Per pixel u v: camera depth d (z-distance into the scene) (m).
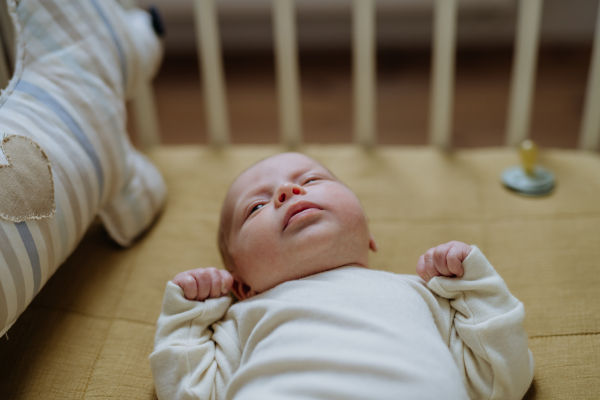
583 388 0.82
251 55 2.52
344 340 0.70
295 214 0.84
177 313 0.84
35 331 0.94
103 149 1.00
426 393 0.66
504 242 1.11
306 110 2.14
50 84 0.95
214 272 0.87
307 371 0.69
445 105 1.39
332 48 2.49
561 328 0.92
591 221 1.14
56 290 1.02
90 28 1.05
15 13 0.96
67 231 0.90
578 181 1.27
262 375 0.72
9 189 0.79
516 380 0.77
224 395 0.77
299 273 0.85
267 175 0.93
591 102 1.36
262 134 2.02
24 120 0.88
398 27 2.36
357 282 0.81
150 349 0.92
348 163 1.38
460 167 1.35
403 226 1.17
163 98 2.26
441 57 1.35
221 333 0.85
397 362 0.67
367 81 1.38
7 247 0.77
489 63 2.33
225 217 0.95
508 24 2.29
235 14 2.33
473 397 0.78
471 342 0.79
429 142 1.93
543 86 2.15
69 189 0.90
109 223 1.10
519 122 1.41
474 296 0.82
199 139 2.00
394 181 1.31
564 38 2.35
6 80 1.13
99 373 0.88
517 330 0.78
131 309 0.99
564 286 1.00
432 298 0.83
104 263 1.09
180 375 0.78
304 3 2.27
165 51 2.51
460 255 0.83
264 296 0.84
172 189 1.30
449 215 1.20
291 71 1.39
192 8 2.26
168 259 1.10
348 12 2.30
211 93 1.42
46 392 0.85
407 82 2.27
